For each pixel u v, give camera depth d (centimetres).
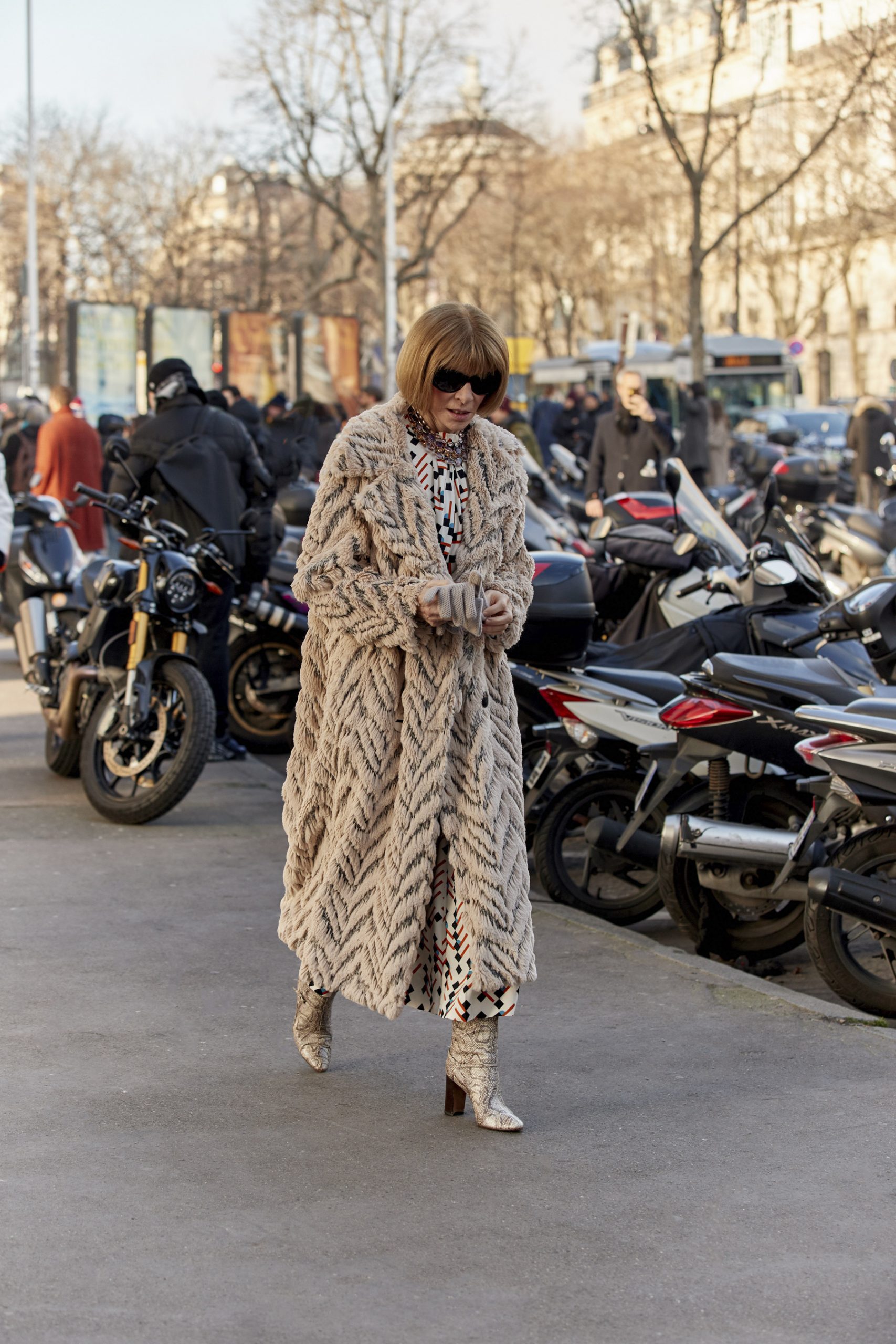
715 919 657
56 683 982
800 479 1795
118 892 713
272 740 1115
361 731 444
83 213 6981
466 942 438
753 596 793
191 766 828
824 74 2814
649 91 2847
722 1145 445
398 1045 526
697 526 923
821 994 637
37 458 1811
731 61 3797
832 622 686
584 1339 341
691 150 6425
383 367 4347
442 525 446
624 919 707
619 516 975
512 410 2136
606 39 2805
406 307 7444
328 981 446
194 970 602
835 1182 421
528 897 448
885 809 577
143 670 846
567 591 730
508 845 443
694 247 2814
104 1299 354
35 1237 383
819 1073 501
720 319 7644
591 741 721
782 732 636
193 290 6612
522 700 759
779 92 3203
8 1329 340
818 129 3681
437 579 432
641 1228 393
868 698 612
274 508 1061
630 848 688
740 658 651
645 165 6688
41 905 689
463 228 6988
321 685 461
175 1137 445
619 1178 422
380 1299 356
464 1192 412
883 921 562
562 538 1216
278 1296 357
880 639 671
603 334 7962
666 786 666
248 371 3781
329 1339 339
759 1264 374
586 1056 517
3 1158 429
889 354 7662
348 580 436
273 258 5938
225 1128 452
